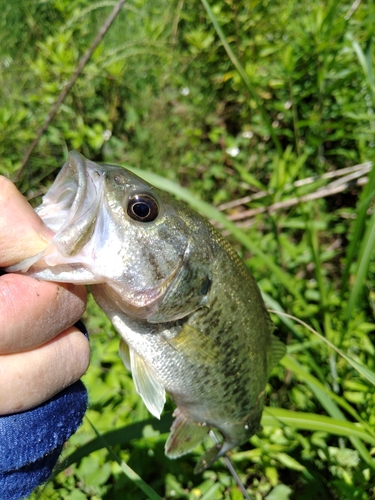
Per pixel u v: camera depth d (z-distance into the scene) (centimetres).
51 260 12
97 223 13
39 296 11
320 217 35
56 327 12
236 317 17
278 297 29
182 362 16
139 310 15
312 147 36
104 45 40
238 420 19
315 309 28
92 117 38
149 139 38
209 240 16
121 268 14
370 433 20
